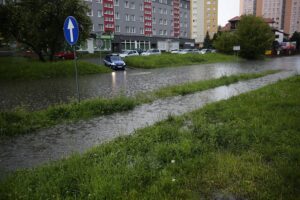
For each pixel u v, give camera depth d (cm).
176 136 604
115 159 474
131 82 1939
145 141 571
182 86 1458
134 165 445
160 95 1234
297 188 370
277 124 662
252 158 468
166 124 717
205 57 4831
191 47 9819
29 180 409
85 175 412
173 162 458
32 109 1081
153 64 3550
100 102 950
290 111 807
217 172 421
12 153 562
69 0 2770
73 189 381
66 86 1788
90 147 586
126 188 377
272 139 561
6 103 1220
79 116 855
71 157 502
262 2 13725
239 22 5941
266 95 1120
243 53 5753
